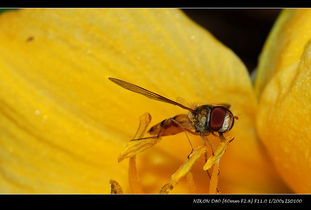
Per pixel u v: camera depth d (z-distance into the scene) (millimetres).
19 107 127
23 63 129
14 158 126
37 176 126
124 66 130
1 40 129
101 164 128
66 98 129
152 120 130
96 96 130
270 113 126
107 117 130
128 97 130
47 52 130
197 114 122
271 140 127
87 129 129
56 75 129
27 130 127
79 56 130
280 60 127
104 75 130
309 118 122
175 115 127
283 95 124
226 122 121
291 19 130
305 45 123
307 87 121
